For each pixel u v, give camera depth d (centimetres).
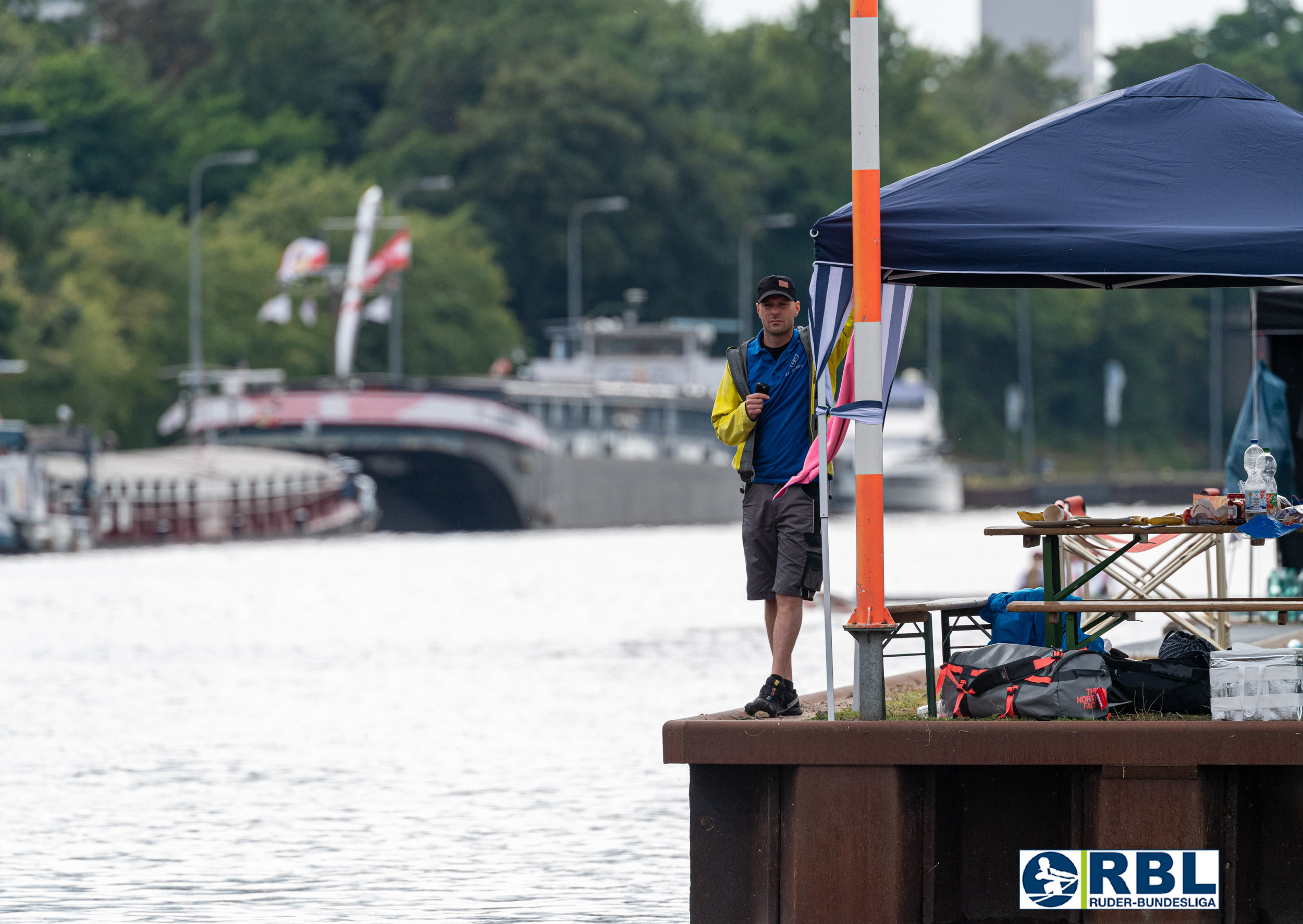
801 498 4259
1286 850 4003
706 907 4094
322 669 10412
